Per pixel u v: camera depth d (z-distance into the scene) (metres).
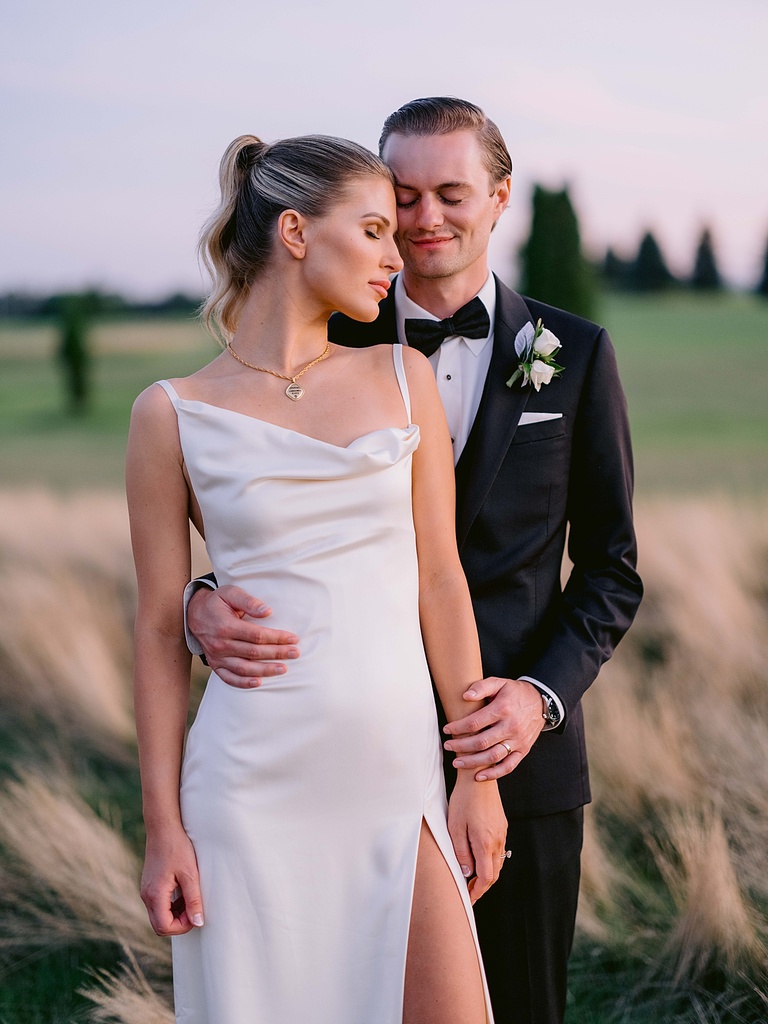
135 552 1.91
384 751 1.78
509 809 2.11
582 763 2.20
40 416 35.75
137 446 1.88
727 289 53.88
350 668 1.77
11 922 2.96
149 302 55.84
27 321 55.34
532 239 22.89
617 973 2.72
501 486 2.12
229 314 2.01
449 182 2.06
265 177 1.89
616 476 2.17
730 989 2.60
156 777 1.84
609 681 4.15
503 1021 2.18
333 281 1.85
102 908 2.91
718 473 17.00
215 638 1.79
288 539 1.79
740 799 3.23
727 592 4.81
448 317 2.20
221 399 1.88
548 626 2.16
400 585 1.84
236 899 1.74
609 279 54.31
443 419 1.96
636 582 2.17
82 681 4.41
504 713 1.89
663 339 40.19
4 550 7.04
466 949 1.77
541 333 2.11
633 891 3.02
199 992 1.79
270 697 1.78
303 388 1.89
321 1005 1.75
